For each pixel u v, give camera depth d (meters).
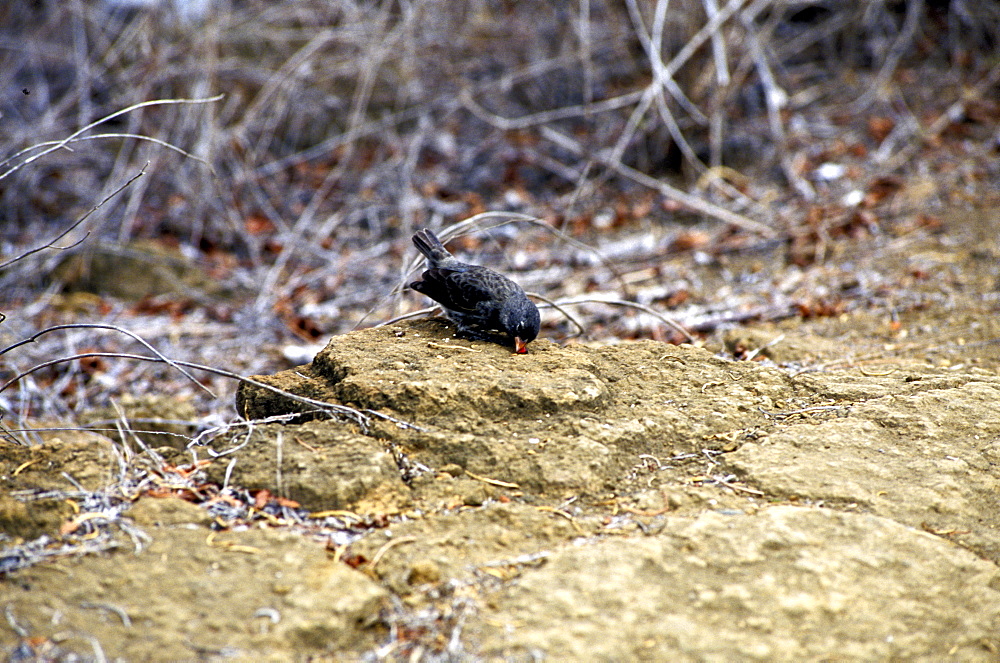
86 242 15.98
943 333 10.80
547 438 6.63
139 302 15.70
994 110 19.30
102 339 14.16
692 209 17.25
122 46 19.17
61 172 19.16
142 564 5.38
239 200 18.47
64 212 18.44
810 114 20.20
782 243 15.15
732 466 6.55
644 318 12.91
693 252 15.43
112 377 12.99
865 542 5.70
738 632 5.05
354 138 18.91
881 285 12.78
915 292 12.35
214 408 11.95
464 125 20.77
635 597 5.22
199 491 6.20
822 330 11.52
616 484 6.38
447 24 20.45
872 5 21.38
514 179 19.48
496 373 7.24
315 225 18.31
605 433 6.66
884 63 21.83
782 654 4.93
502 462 6.39
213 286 16.19
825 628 5.12
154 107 18.77
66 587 5.18
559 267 15.58
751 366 7.96
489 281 8.23
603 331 12.77
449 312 8.42
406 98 20.80
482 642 4.93
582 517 6.01
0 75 20.73
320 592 5.18
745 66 18.77
